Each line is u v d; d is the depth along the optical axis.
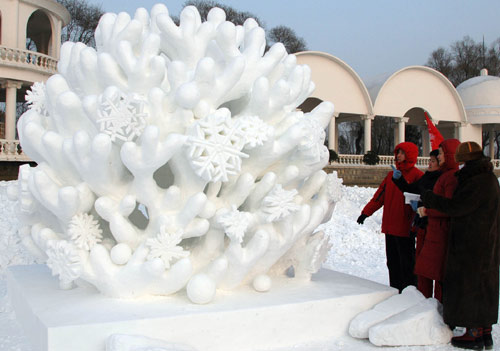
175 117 3.13
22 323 3.47
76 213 3.22
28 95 3.98
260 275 3.52
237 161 2.99
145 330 2.81
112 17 3.85
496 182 3.35
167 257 3.13
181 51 3.52
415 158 4.79
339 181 3.92
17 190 3.96
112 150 3.17
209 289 3.10
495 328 3.85
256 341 3.11
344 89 26.27
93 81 3.51
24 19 19.58
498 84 31.23
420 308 3.44
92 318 2.81
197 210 3.08
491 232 3.31
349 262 7.43
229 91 3.51
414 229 4.72
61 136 3.29
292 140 3.30
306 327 3.28
